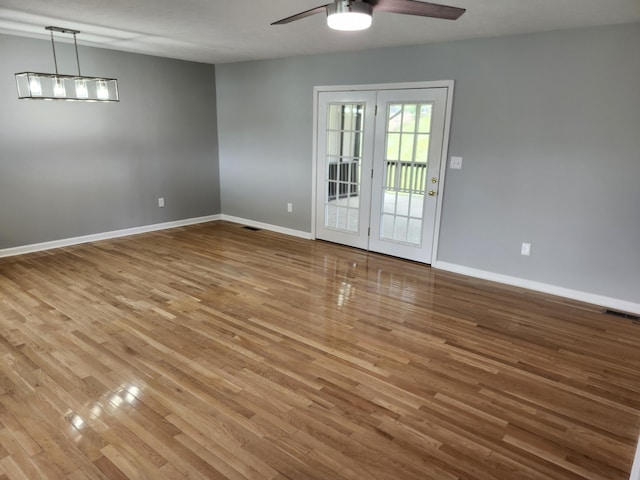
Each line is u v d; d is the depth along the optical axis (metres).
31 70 4.71
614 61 3.46
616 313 3.67
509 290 4.16
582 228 3.83
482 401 2.45
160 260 4.87
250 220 6.69
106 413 2.30
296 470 1.94
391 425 2.24
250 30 3.98
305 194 5.86
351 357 2.89
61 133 5.08
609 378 2.71
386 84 4.77
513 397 2.49
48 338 3.07
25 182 4.88
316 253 5.26
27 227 4.98
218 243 5.64
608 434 2.20
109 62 5.34
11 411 2.30
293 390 2.52
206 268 4.63
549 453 2.07
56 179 5.12
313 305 3.72
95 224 5.59
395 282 4.31
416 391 2.53
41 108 4.86
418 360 2.87
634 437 2.18
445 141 4.46
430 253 4.84
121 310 3.55
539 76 3.81
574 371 2.78
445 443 2.12
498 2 2.90
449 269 4.72
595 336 3.25
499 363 2.85
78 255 4.98
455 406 2.40
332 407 2.38
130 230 5.97
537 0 2.84
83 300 3.73
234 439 2.12
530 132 3.95
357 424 2.25
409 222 4.94
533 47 3.79
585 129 3.67
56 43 4.85
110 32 4.21
